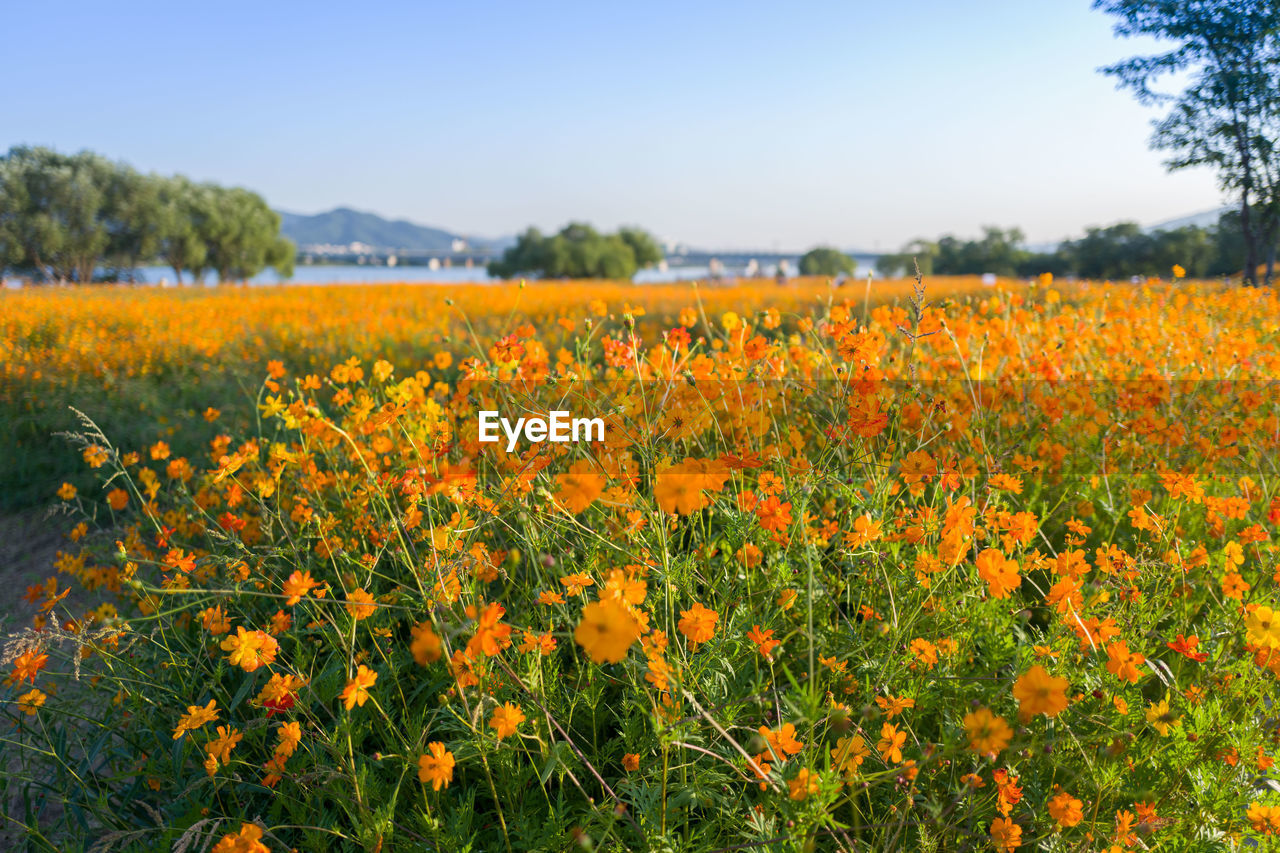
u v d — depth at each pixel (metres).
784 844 1.34
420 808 1.71
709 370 2.84
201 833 1.46
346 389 2.89
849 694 1.81
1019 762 1.60
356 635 2.18
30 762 2.21
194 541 3.31
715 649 1.71
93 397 6.62
